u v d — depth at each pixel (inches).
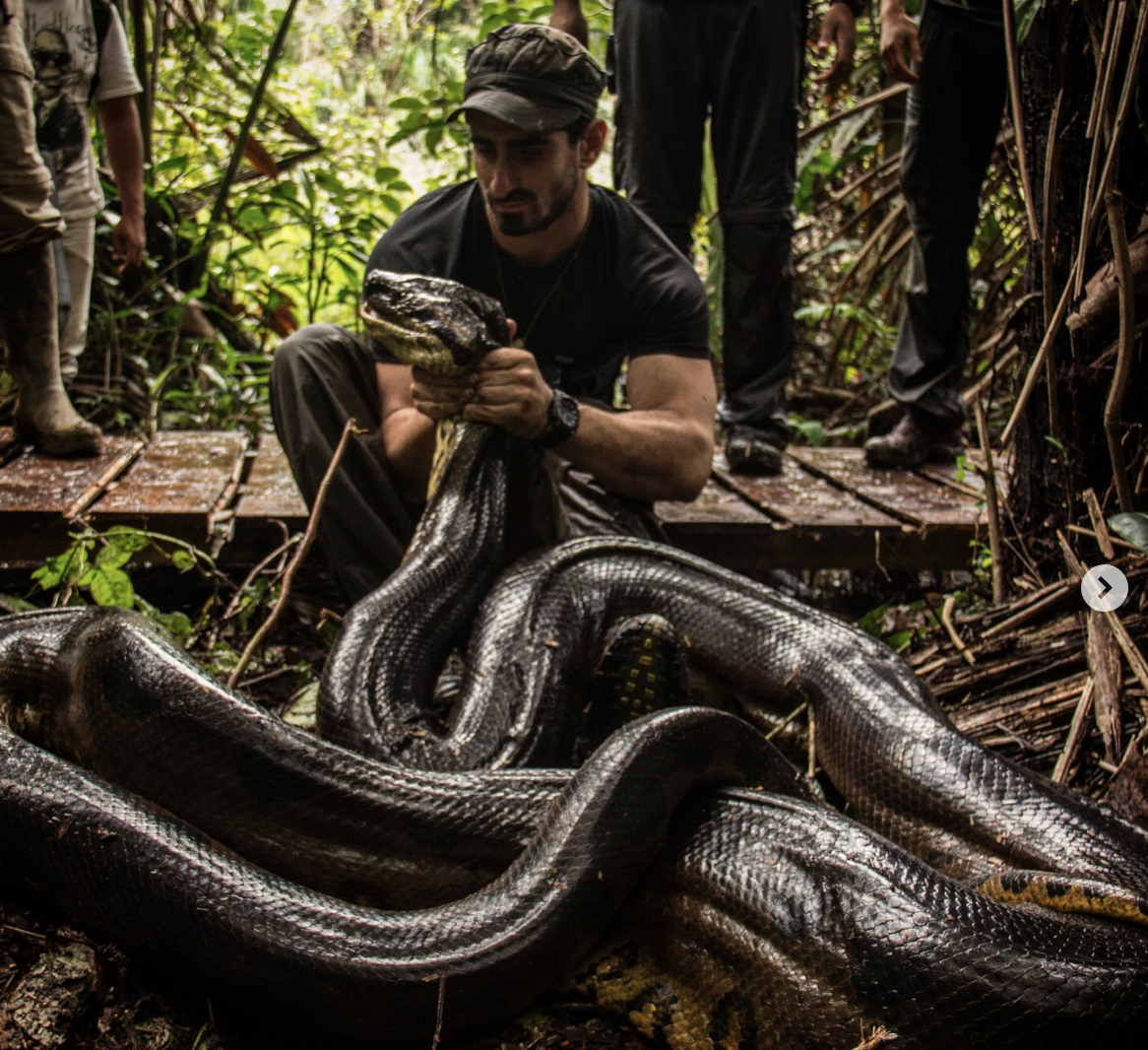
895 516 84.4
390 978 40.8
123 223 99.9
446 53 222.5
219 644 72.2
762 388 93.6
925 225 92.2
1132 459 70.3
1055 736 63.4
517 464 70.5
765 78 86.1
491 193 67.1
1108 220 66.4
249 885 42.6
